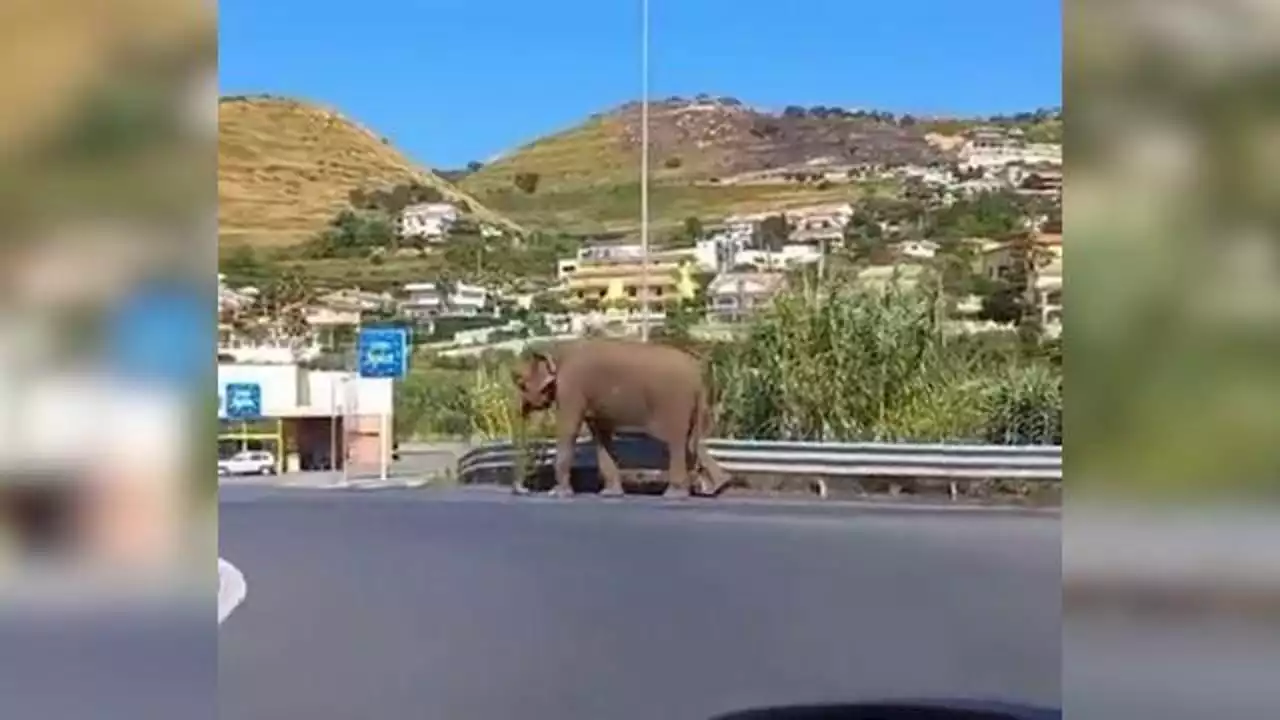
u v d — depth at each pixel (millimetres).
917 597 9195
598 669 6918
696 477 19344
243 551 11117
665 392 19172
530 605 8836
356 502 17172
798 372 21672
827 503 17312
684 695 6371
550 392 19953
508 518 15062
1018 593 9156
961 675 6602
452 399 25906
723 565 10922
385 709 5988
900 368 21406
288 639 7312
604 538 12852
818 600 9070
